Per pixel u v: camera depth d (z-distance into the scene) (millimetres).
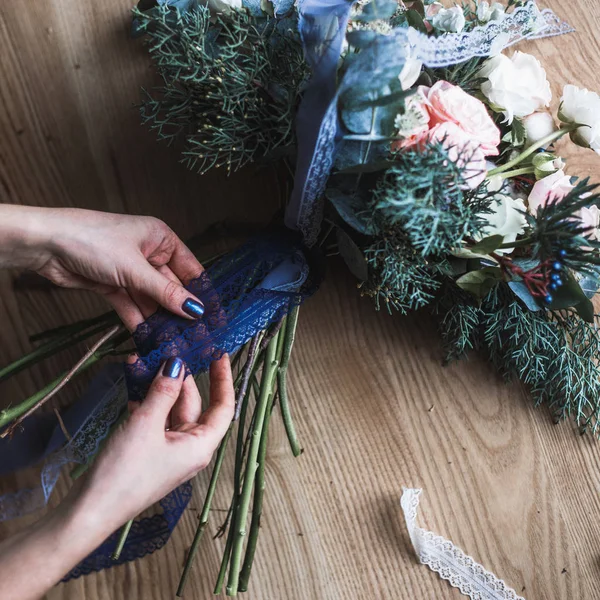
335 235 840
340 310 911
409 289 834
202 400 905
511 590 896
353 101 693
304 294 824
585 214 758
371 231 734
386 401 910
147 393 766
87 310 901
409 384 913
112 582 882
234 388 843
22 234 772
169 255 830
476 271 770
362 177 741
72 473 857
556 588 902
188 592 885
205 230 901
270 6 775
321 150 712
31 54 886
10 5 882
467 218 708
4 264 805
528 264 748
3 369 830
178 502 867
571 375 859
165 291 778
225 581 890
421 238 711
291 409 902
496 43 763
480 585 896
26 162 888
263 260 817
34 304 896
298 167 734
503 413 917
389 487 903
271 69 762
